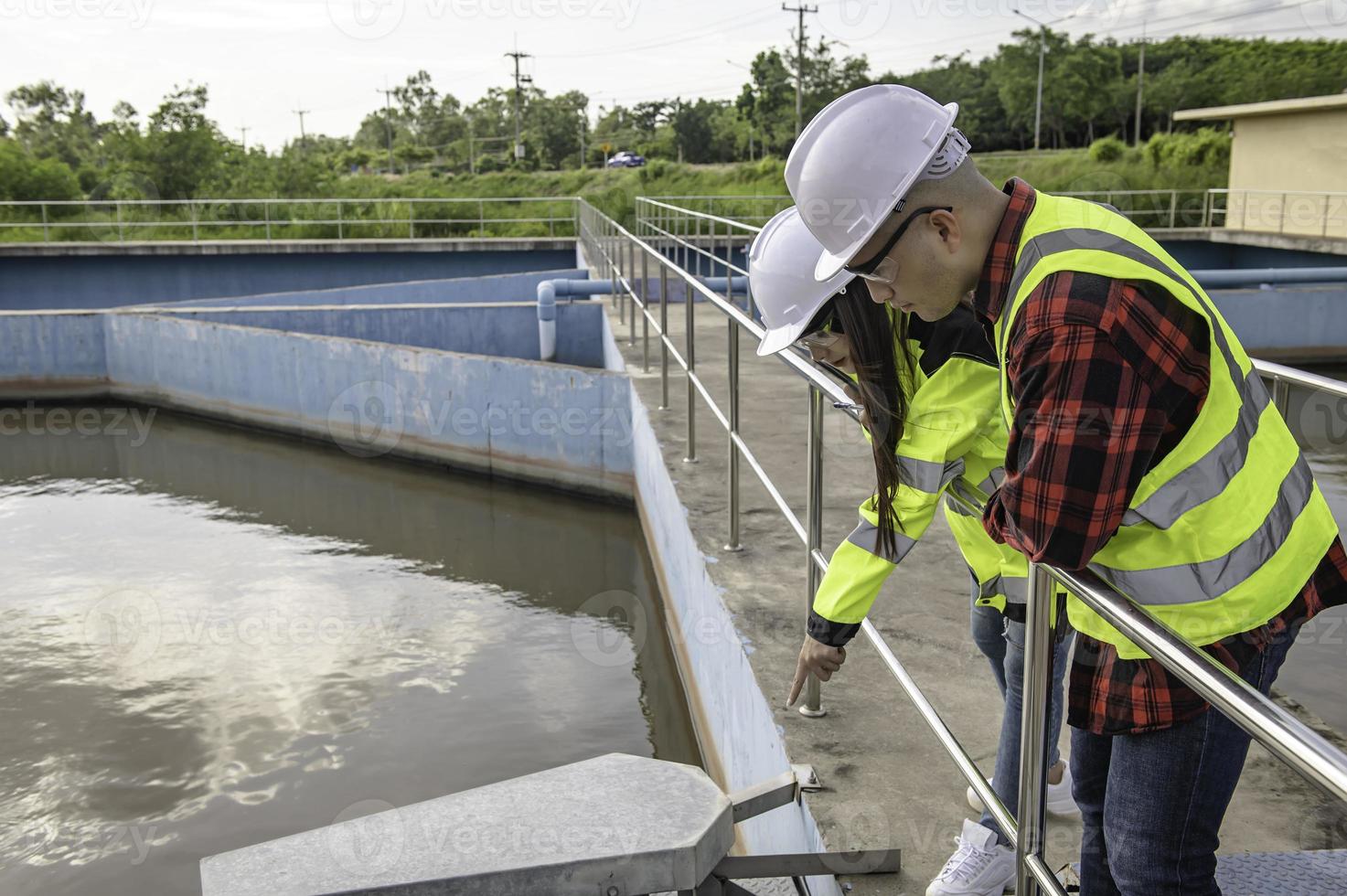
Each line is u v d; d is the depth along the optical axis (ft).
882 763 7.25
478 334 35.01
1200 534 3.52
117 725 14.11
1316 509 3.79
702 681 11.86
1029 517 3.46
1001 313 3.72
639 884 5.87
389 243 56.34
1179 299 3.33
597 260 46.32
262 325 34.09
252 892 5.65
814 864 6.19
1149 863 3.96
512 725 13.83
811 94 140.87
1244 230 55.06
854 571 5.31
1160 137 83.92
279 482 27.32
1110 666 3.88
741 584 10.79
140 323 34.35
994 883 5.66
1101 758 4.38
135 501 25.82
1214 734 3.75
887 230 3.89
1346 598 3.91
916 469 4.83
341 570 20.65
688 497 14.25
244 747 13.43
